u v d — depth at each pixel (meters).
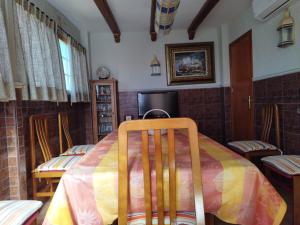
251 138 3.57
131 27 4.19
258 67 3.29
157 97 4.38
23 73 2.03
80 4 3.14
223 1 3.30
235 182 1.08
